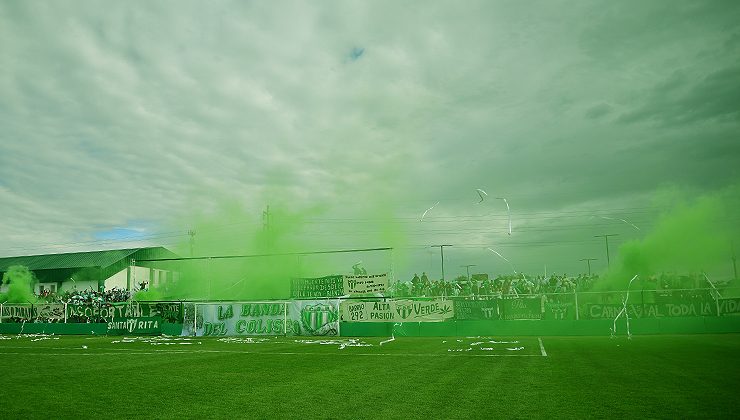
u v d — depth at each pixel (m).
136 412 8.73
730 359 15.10
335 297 31.70
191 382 12.10
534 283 35.47
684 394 9.64
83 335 35.06
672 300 27.45
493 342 23.61
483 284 36.41
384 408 8.81
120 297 45.56
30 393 10.69
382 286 31.09
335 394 10.27
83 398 10.07
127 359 17.77
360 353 19.33
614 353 17.28
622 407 8.57
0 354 19.95
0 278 58.75
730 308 26.80
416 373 13.30
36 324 37.16
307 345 24.02
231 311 33.00
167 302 34.50
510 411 8.41
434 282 36.91
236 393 10.52
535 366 14.23
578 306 28.70
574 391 10.12
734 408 8.41
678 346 19.56
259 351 20.70
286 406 9.12
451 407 8.80
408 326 30.61
